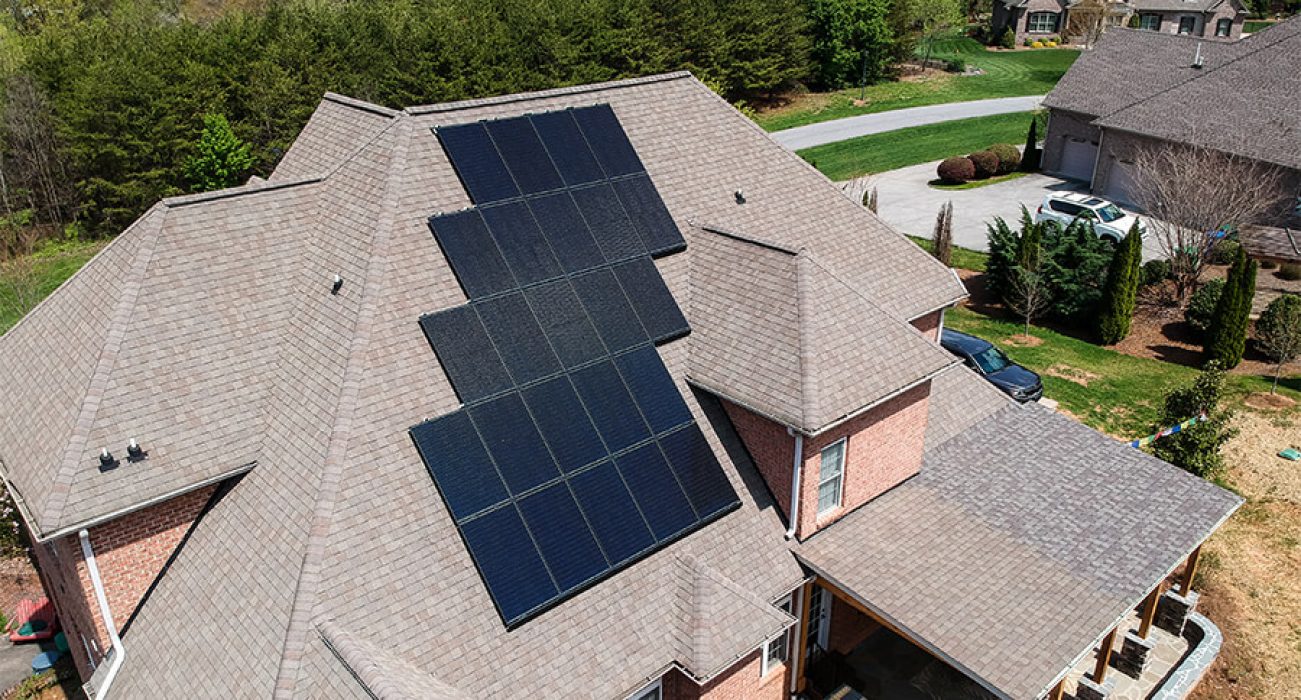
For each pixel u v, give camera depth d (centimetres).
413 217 1700
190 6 8244
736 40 6725
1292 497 2442
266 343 1634
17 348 1766
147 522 1458
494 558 1413
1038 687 1395
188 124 4816
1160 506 1838
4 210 4831
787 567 1670
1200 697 1844
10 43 5469
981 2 9975
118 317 1532
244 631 1322
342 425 1424
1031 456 2011
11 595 2155
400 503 1410
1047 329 3431
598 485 1555
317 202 1833
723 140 2217
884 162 5678
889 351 1752
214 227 1697
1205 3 8919
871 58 7456
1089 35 8688
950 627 1512
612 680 1391
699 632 1450
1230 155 3938
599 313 1752
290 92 4991
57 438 1459
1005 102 7006
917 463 1936
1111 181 4803
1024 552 1700
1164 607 1988
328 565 1311
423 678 1260
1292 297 3098
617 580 1492
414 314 1593
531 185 1855
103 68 4628
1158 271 3678
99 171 4822
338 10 5797
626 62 6169
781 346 1688
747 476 1723
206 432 1503
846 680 1845
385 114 1930
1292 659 1928
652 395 1698
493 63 5631
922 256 2228
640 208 1950
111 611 1464
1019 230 4403
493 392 1567
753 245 1877
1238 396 2939
